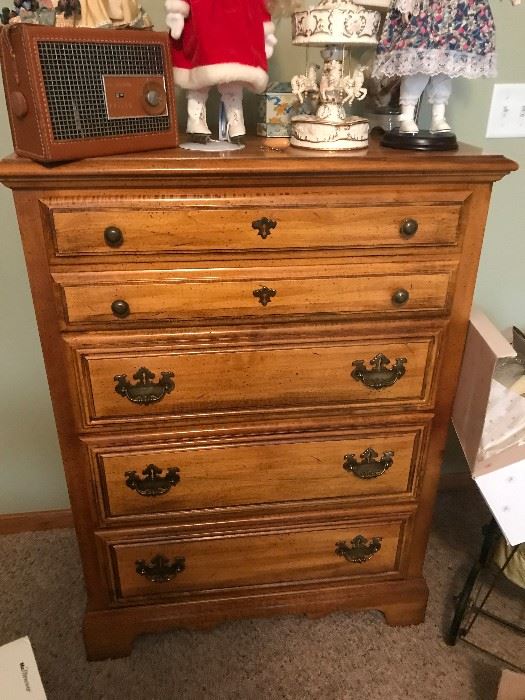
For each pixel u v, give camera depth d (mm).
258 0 958
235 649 1390
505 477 1104
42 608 1475
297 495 1236
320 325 1058
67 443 1103
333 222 974
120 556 1245
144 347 1025
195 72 967
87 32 834
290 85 1168
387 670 1346
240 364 1069
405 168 935
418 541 1350
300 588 1369
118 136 912
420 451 1227
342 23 947
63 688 1296
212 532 1251
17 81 828
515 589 1544
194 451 1146
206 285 987
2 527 1705
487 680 1326
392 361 1113
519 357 1308
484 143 1475
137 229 931
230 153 958
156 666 1348
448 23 964
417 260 1029
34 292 962
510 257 1610
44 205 899
